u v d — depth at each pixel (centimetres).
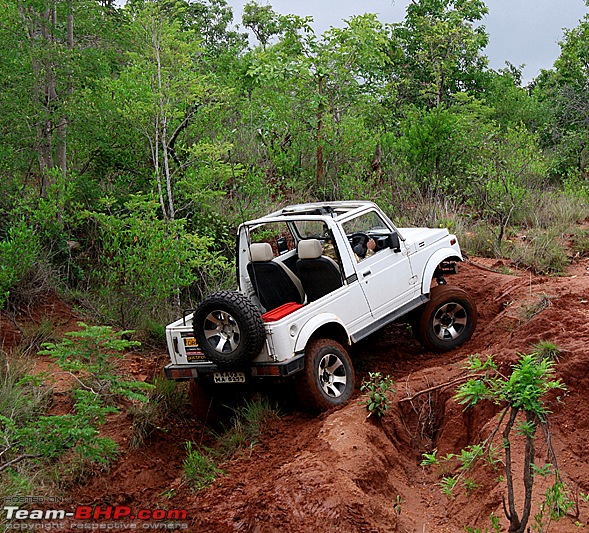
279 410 789
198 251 1060
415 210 1458
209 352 743
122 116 1146
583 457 604
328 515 557
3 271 980
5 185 1138
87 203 1185
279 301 839
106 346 709
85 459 698
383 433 699
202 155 1154
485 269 1123
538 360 693
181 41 1175
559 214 1512
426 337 900
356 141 1565
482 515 567
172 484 683
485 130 1797
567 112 2323
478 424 682
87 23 1212
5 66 1093
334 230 820
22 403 783
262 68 1575
